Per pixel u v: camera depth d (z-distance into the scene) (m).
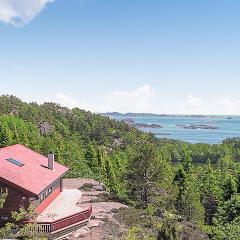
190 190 65.00
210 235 41.62
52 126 178.00
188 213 60.84
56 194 46.19
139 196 56.91
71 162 85.00
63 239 32.53
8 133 101.06
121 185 74.25
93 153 93.50
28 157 44.06
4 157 39.16
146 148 57.09
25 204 33.75
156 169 56.62
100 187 62.47
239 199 55.28
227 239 38.00
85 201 48.97
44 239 25.33
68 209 39.97
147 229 37.00
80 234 33.44
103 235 33.31
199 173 102.75
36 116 185.75
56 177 42.31
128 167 57.97
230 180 71.50
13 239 30.03
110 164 85.81
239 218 44.03
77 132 183.38
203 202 80.06
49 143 100.69
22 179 35.41
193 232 40.09
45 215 36.94
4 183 33.72
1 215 33.62
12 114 180.50
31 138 111.81
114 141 189.00
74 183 62.94
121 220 39.47
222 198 74.88
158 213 48.62
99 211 42.25
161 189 57.25
